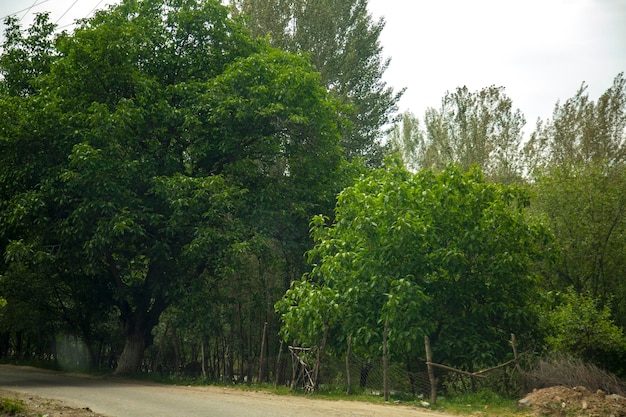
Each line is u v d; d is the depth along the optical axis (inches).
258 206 878.4
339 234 696.4
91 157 749.3
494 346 616.4
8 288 1027.9
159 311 944.9
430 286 639.8
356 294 626.5
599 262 832.9
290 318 655.1
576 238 837.2
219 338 996.6
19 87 941.8
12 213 783.1
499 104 1282.0
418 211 647.1
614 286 837.8
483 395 557.0
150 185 837.8
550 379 551.8
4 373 995.3
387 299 617.6
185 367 1027.9
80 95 844.6
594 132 1149.7
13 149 806.5
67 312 1109.7
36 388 687.7
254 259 1010.1
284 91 878.4
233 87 871.1
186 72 925.2
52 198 808.9
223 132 858.1
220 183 804.0
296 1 1401.3
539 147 1190.3
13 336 1556.3
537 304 678.5
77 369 1101.7
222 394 634.8
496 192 671.8
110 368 1120.8
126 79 847.1
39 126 794.8
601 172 873.5
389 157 756.0
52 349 1289.4
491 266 631.2
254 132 890.7
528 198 682.8
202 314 860.6
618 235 820.0
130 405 516.4
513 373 579.5
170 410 482.3
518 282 649.6
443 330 641.0
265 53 966.4
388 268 628.1
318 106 920.3
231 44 945.5
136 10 932.6
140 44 880.9
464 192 650.2
